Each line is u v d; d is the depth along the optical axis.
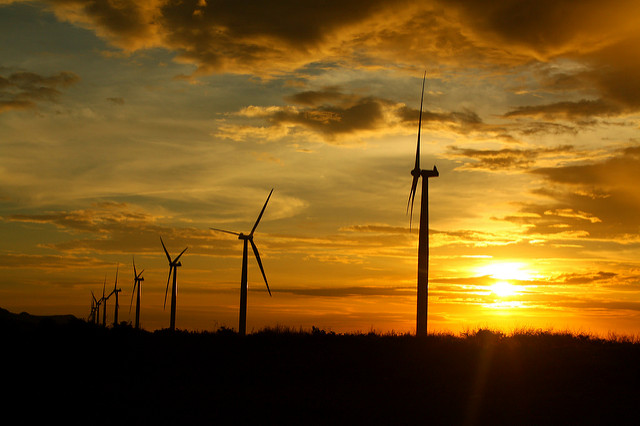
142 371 29.12
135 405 22.06
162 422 19.66
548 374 27.42
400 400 23.11
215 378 27.52
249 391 24.64
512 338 36.38
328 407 21.84
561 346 33.56
